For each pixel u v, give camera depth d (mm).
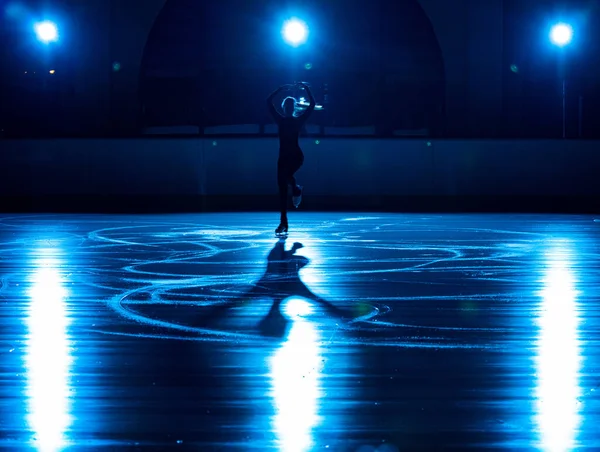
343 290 8094
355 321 6617
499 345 5805
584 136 23500
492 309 7117
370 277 8922
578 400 4531
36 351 5625
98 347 5742
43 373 5086
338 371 5117
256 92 23828
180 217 16875
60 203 19625
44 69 23250
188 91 23703
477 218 16625
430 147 19594
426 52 23625
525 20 23312
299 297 7711
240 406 4438
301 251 11203
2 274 9172
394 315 6859
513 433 4016
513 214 17672
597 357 5461
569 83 23422
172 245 11938
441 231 13969
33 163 19688
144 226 14875
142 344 5832
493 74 23328
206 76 23719
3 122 23359
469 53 23312
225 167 19500
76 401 4523
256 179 19484
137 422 4180
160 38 23609
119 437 3971
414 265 9867
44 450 3814
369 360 5391
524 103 23500
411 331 6254
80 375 5039
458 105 23500
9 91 23297
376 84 23781
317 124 23828
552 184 19641
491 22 23219
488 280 8727
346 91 23828
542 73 23422
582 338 6016
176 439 3943
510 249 11461
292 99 13133
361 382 4887
